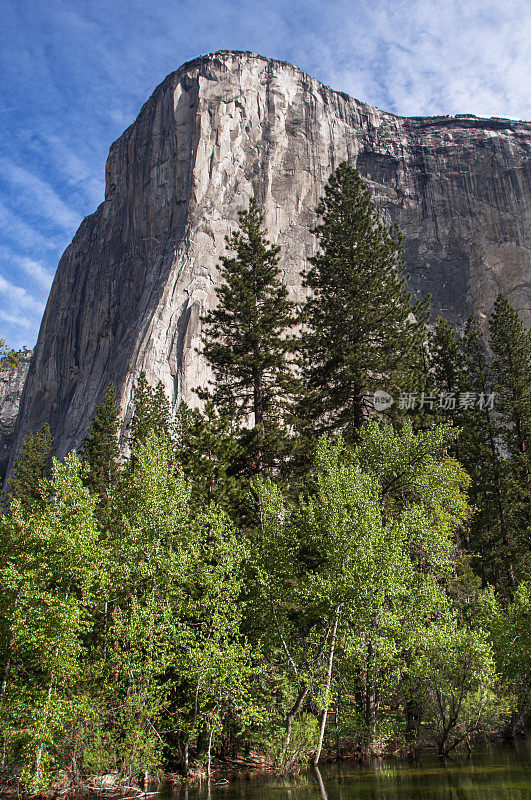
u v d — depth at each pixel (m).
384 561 15.70
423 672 15.52
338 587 15.36
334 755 16.56
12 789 13.89
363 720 16.45
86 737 14.30
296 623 17.48
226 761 16.92
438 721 16.50
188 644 15.84
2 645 14.98
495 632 19.16
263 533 17.86
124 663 15.09
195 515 19.58
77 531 15.91
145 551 16.75
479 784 11.85
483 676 15.94
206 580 16.23
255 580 16.84
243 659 16.06
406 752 16.73
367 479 17.36
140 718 14.50
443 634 15.49
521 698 18.41
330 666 15.28
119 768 14.35
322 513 16.73
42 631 14.55
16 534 16.67
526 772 12.88
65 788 13.89
